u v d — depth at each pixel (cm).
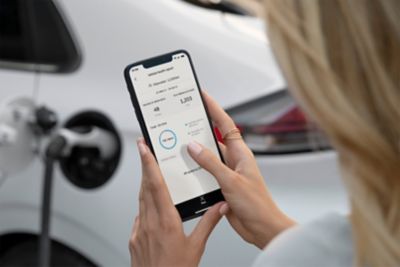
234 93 257
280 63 99
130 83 161
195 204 157
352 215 96
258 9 113
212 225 148
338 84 95
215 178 150
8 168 275
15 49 299
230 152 159
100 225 277
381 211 94
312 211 246
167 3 276
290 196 248
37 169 285
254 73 258
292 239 101
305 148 248
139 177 267
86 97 278
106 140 272
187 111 161
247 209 146
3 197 294
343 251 98
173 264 143
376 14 94
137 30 273
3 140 272
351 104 94
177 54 164
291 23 97
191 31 269
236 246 254
